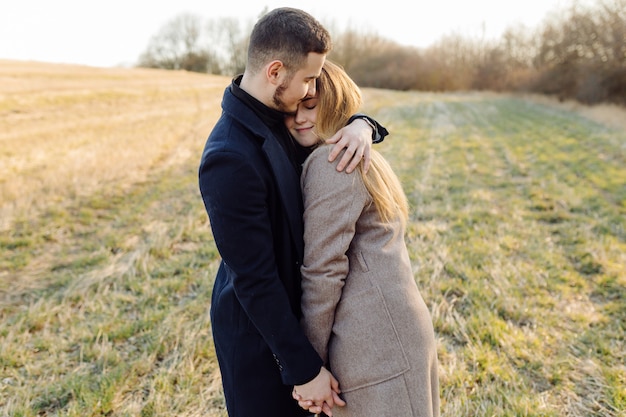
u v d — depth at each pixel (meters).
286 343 1.39
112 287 4.20
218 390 2.79
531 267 4.52
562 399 2.73
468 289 3.99
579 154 10.95
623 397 2.70
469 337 3.33
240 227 1.34
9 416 2.58
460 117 20.47
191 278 4.34
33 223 5.98
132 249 5.21
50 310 3.71
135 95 20.41
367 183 1.49
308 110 1.60
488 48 43.25
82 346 3.16
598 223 5.81
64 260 4.91
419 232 5.51
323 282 1.45
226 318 1.58
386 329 1.49
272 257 1.40
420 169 9.28
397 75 47.25
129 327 3.44
